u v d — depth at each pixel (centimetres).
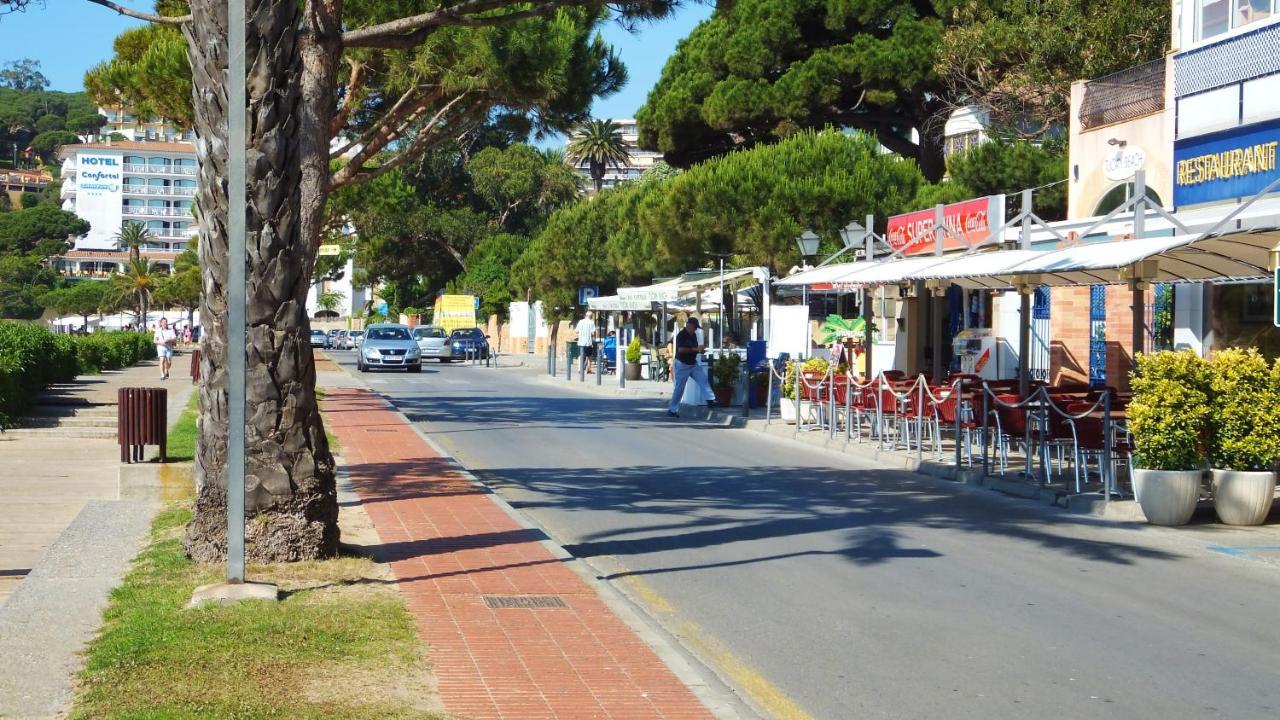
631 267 5128
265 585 820
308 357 937
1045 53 3403
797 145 3425
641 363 4162
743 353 3578
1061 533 1187
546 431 2252
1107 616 846
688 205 3403
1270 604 886
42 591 852
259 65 894
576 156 9781
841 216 3275
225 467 920
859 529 1205
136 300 12031
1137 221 1628
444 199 9175
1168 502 1220
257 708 567
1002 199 2150
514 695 620
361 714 567
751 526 1223
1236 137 1903
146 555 963
